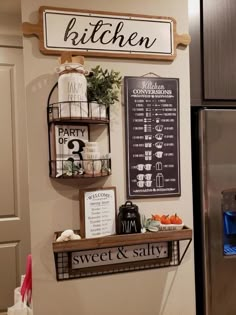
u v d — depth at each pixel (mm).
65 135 1144
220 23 1381
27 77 1135
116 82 1171
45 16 1131
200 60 1361
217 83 1384
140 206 1258
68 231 1104
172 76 1285
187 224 1305
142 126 1246
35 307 1159
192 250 1309
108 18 1195
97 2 1194
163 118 1269
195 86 1359
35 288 1159
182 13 1298
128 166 1235
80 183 1194
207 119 1276
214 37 1373
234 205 1346
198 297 1357
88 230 1145
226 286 1308
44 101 1150
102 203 1176
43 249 1162
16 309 1247
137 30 1227
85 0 1182
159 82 1260
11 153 2086
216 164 1286
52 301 1173
